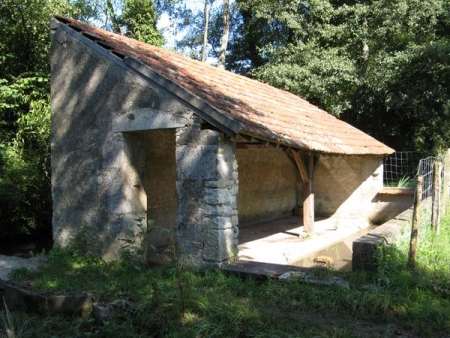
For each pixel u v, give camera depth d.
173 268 5.74
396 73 15.30
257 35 22.05
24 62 13.82
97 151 7.11
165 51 8.98
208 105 5.75
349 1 18.53
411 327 4.17
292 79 16.66
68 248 7.21
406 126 18.44
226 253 5.87
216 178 5.78
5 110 12.32
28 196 11.47
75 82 7.34
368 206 12.23
